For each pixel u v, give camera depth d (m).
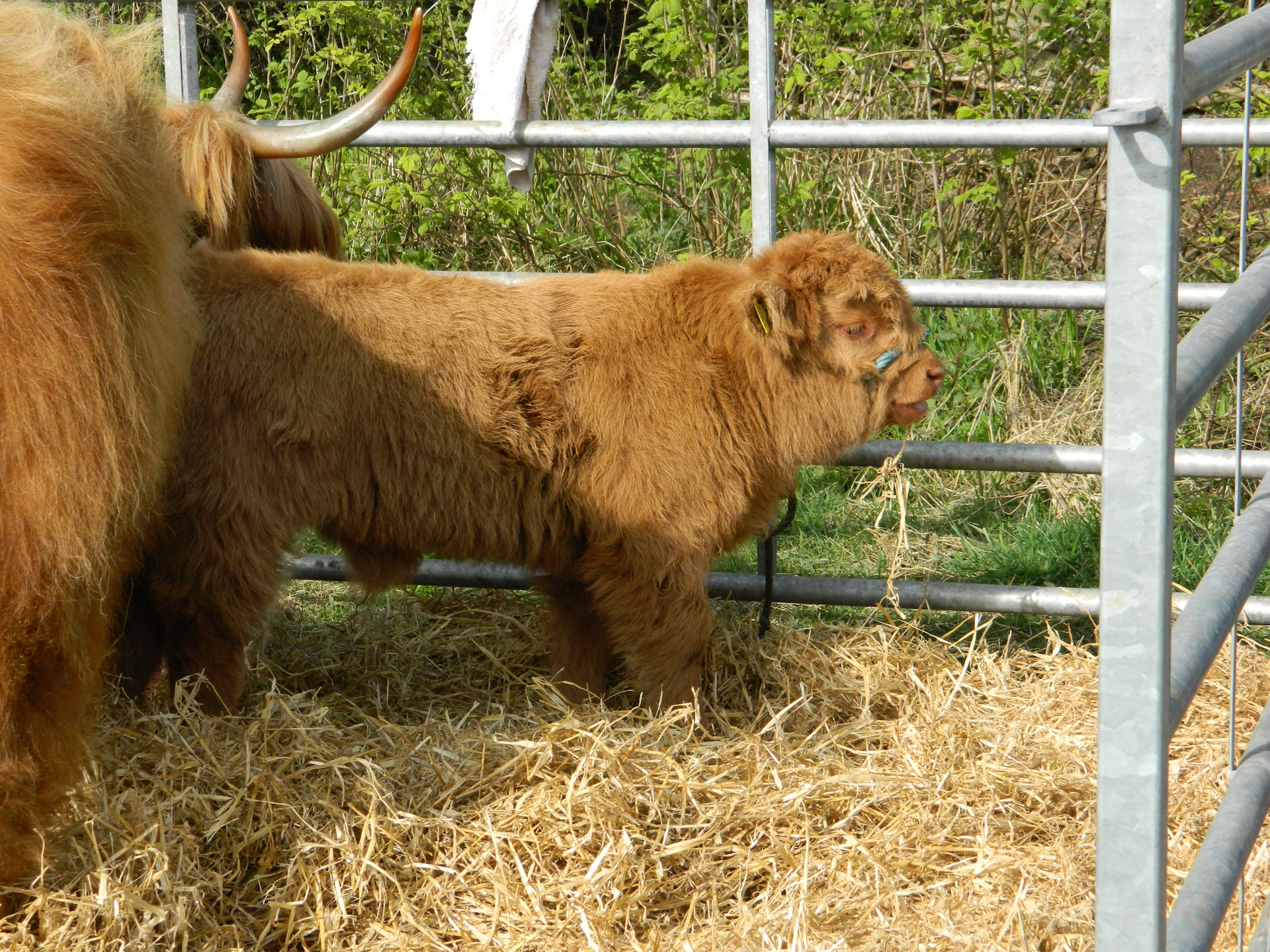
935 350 6.50
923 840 2.91
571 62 7.09
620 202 7.34
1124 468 1.41
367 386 3.31
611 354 3.47
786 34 6.69
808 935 2.53
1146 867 1.46
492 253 6.77
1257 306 1.79
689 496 3.44
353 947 2.60
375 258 6.59
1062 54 6.51
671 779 3.04
